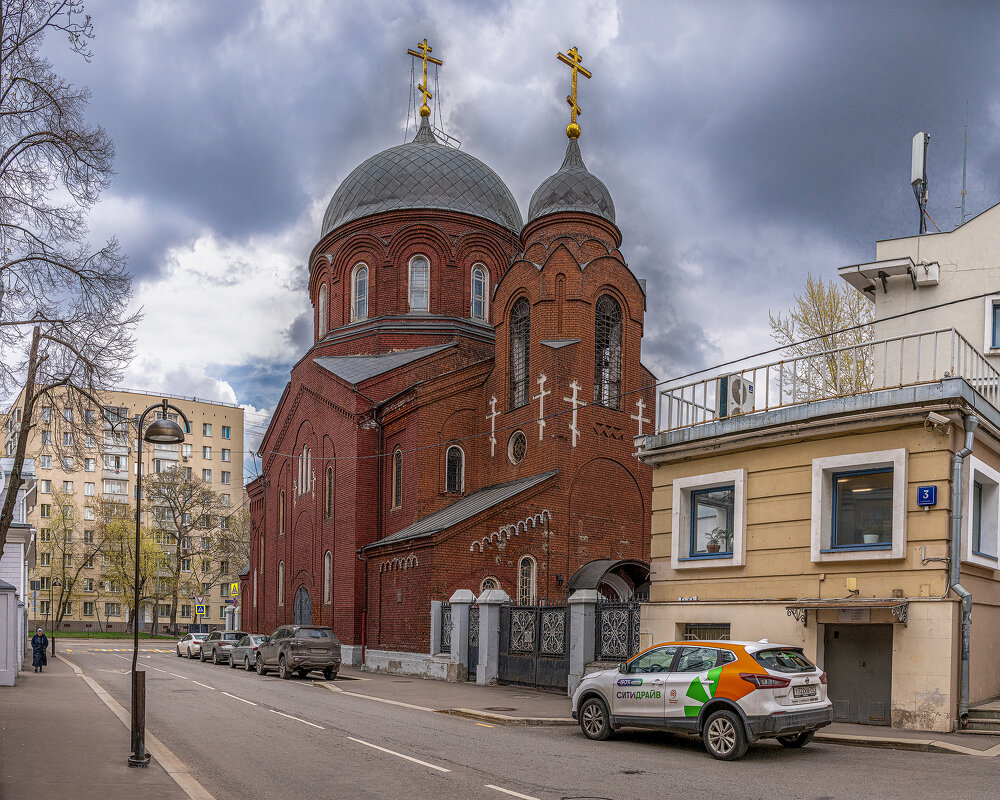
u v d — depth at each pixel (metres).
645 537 33.03
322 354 43.16
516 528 29.97
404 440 34.75
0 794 9.61
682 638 18.72
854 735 14.04
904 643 15.06
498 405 34.53
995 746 13.27
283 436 45.00
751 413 17.83
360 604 34.25
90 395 20.77
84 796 9.55
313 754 12.67
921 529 15.30
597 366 33.19
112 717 16.75
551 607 23.56
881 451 15.88
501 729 15.86
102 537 80.50
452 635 27.11
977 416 15.59
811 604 15.89
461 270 42.25
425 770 11.43
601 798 9.74
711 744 12.59
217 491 101.69
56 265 18.95
